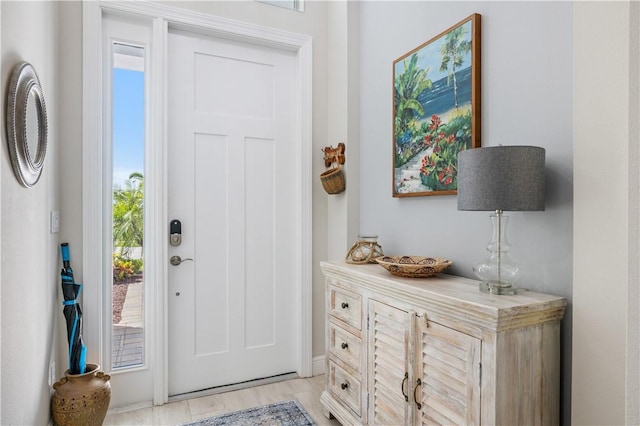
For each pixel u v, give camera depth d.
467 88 1.79
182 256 2.48
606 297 1.20
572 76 1.39
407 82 2.17
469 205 1.39
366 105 2.58
